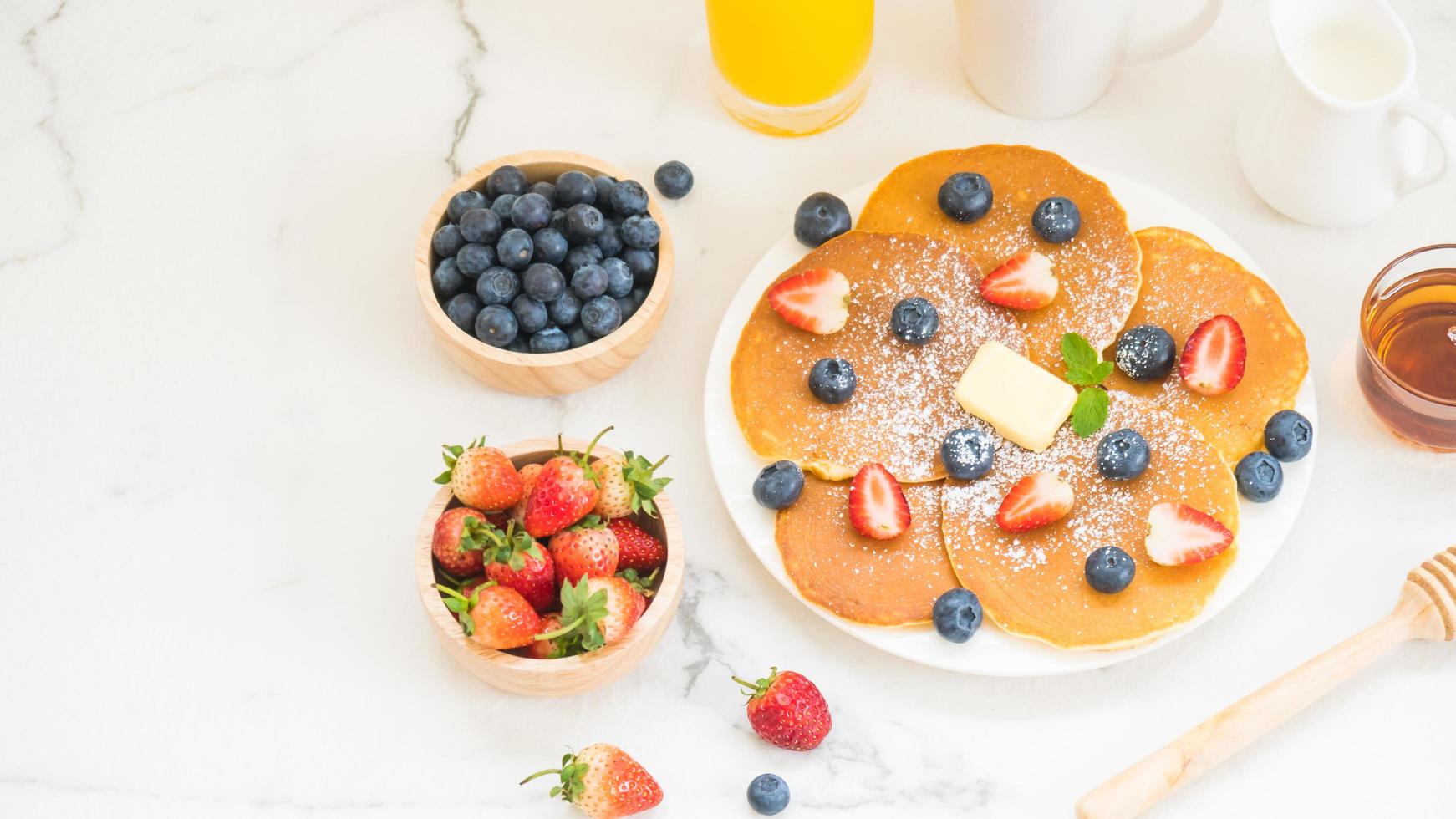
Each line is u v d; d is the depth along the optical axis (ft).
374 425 3.34
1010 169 3.36
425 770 3.15
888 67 3.54
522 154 3.32
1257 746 3.13
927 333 3.25
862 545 3.17
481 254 3.21
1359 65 3.26
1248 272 3.27
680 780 3.14
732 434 3.25
